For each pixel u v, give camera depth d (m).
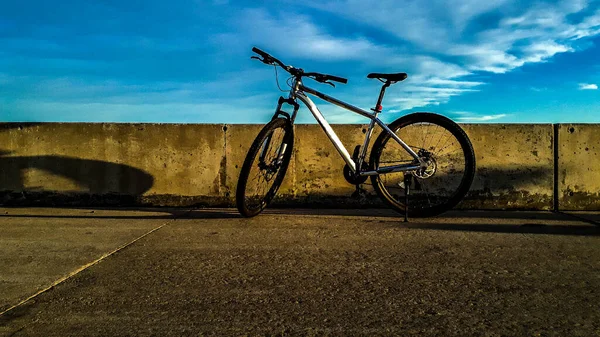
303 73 4.19
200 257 2.92
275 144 4.32
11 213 4.57
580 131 4.75
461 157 4.77
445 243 3.25
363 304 2.15
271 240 3.36
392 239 3.38
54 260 2.87
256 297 2.25
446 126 4.27
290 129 4.34
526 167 4.77
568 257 2.89
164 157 5.00
